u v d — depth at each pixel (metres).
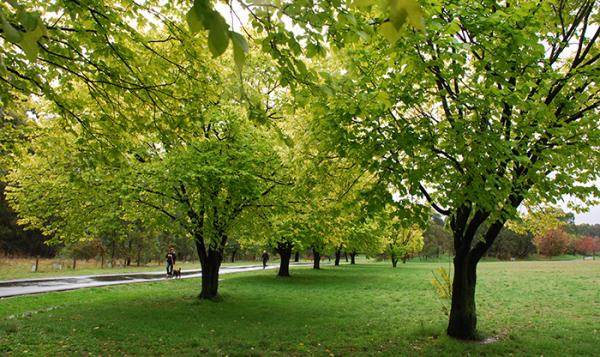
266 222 14.70
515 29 6.40
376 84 7.49
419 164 7.30
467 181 7.07
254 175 12.84
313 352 8.68
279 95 13.12
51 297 15.40
